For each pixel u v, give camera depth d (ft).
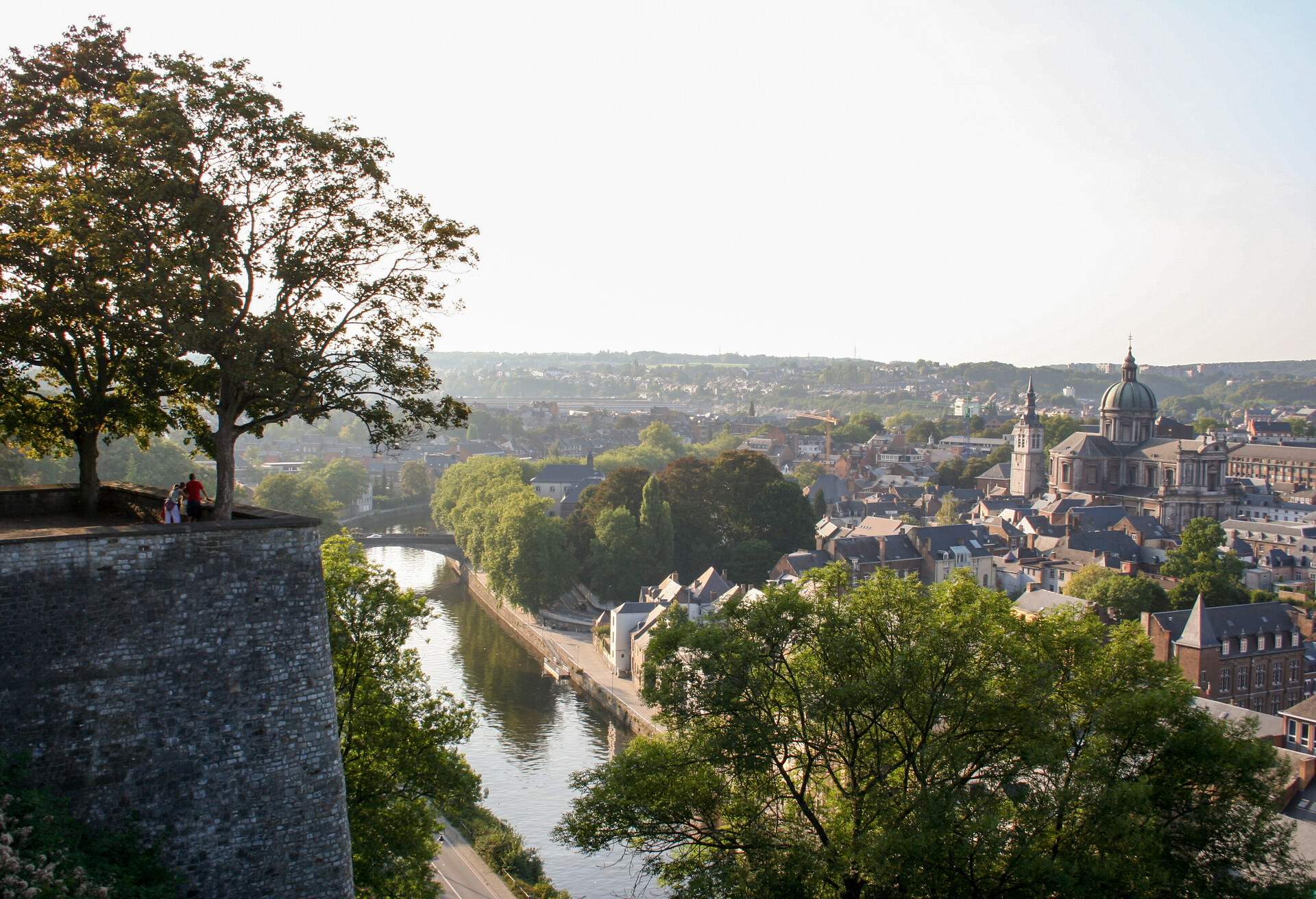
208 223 107.34
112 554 99.91
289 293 118.52
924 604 147.74
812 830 142.72
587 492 638.12
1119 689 143.33
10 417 125.49
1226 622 393.70
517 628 513.45
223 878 102.47
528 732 361.92
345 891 109.70
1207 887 129.80
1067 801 125.39
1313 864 189.16
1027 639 145.38
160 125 106.63
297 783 107.55
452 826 269.23
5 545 94.73
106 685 98.63
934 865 121.70
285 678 107.96
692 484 602.44
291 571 109.70
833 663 139.64
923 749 133.39
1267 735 290.56
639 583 542.16
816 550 602.03
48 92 120.47
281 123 113.70
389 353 124.47
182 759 101.65
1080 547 612.70
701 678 143.02
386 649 163.43
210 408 128.57
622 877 260.83
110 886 89.81
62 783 95.81
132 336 113.80
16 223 109.29
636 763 142.10
